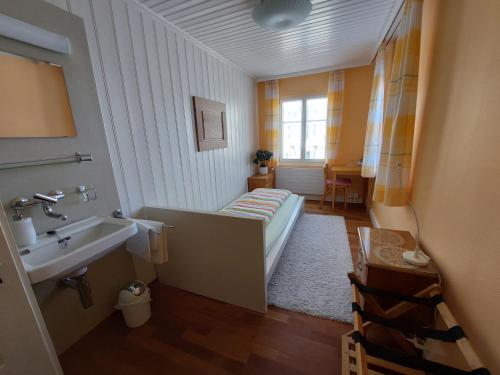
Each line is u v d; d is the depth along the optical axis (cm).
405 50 154
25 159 119
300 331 150
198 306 177
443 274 115
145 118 195
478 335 85
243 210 255
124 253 179
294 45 283
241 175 404
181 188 244
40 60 123
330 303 172
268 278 173
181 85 238
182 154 243
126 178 180
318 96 416
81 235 138
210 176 302
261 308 167
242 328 155
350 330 149
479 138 89
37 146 123
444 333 92
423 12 165
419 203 153
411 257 127
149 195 202
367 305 135
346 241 274
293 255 244
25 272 89
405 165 160
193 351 140
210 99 292
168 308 176
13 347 86
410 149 158
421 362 87
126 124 178
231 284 173
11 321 85
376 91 277
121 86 173
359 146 406
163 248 162
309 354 134
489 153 82
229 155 354
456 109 109
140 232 156
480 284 85
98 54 156
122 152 176
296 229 313
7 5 109
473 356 77
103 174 158
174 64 227
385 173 177
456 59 111
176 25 221
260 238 153
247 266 163
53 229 131
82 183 146
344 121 406
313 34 254
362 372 84
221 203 335
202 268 181
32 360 92
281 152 476
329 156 414
